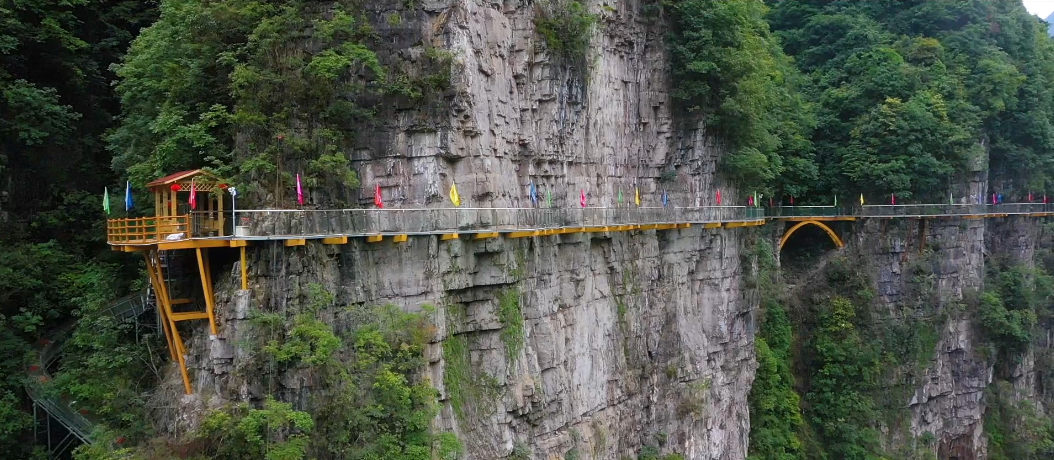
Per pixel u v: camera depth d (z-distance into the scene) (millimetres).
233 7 40438
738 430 67375
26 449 41219
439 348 39062
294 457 31766
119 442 35562
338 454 33500
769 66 79812
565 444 46531
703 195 66250
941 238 85938
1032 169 99312
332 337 33750
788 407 75438
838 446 76812
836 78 91500
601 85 55375
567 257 49250
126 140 47406
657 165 62344
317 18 40219
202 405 34125
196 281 38219
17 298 46156
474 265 41875
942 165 84812
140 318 43000
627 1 57969
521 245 44781
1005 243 97375
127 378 38906
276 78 38844
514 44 47906
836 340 81625
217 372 34344
